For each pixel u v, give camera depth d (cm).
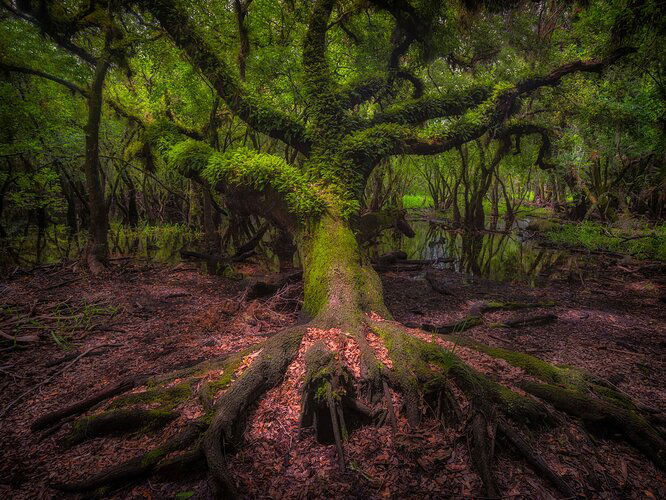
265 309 757
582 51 1447
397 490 309
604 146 1830
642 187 2088
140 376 483
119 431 383
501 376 442
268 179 907
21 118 1352
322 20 998
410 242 1964
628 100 1466
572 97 1479
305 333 514
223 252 1572
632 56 1195
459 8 1141
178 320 738
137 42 1110
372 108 1608
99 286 980
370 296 688
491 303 843
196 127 1609
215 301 871
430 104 1180
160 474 330
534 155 2103
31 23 1237
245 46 1248
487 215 3531
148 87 1577
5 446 373
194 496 309
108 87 1556
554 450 343
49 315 741
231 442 348
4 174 1481
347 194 923
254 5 1212
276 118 1013
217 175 970
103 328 685
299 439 366
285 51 1203
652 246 1444
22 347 603
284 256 1461
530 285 1070
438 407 381
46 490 316
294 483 319
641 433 350
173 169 1198
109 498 310
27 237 1755
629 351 595
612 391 424
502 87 1223
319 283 699
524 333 680
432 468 328
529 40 1350
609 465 330
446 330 674
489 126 1230
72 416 415
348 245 787
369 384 414
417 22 1132
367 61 1309
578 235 1806
